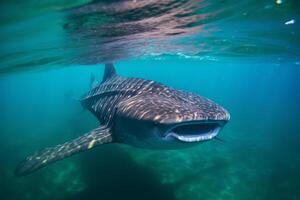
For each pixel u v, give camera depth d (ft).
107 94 32.73
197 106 21.20
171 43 50.65
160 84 27.66
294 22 34.27
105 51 53.11
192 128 19.40
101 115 31.07
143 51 62.54
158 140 19.89
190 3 24.90
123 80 32.76
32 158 22.18
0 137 68.18
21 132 72.84
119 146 47.39
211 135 18.80
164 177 35.91
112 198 30.45
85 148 22.34
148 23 31.30
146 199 30.12
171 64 143.02
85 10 23.53
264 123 89.76
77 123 74.54
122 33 36.37
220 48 61.05
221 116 19.42
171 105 21.33
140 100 24.27
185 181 35.12
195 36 43.47
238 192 33.91
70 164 41.01
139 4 23.39
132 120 21.75
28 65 63.26
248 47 59.36
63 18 25.72
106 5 22.56
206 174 37.93
